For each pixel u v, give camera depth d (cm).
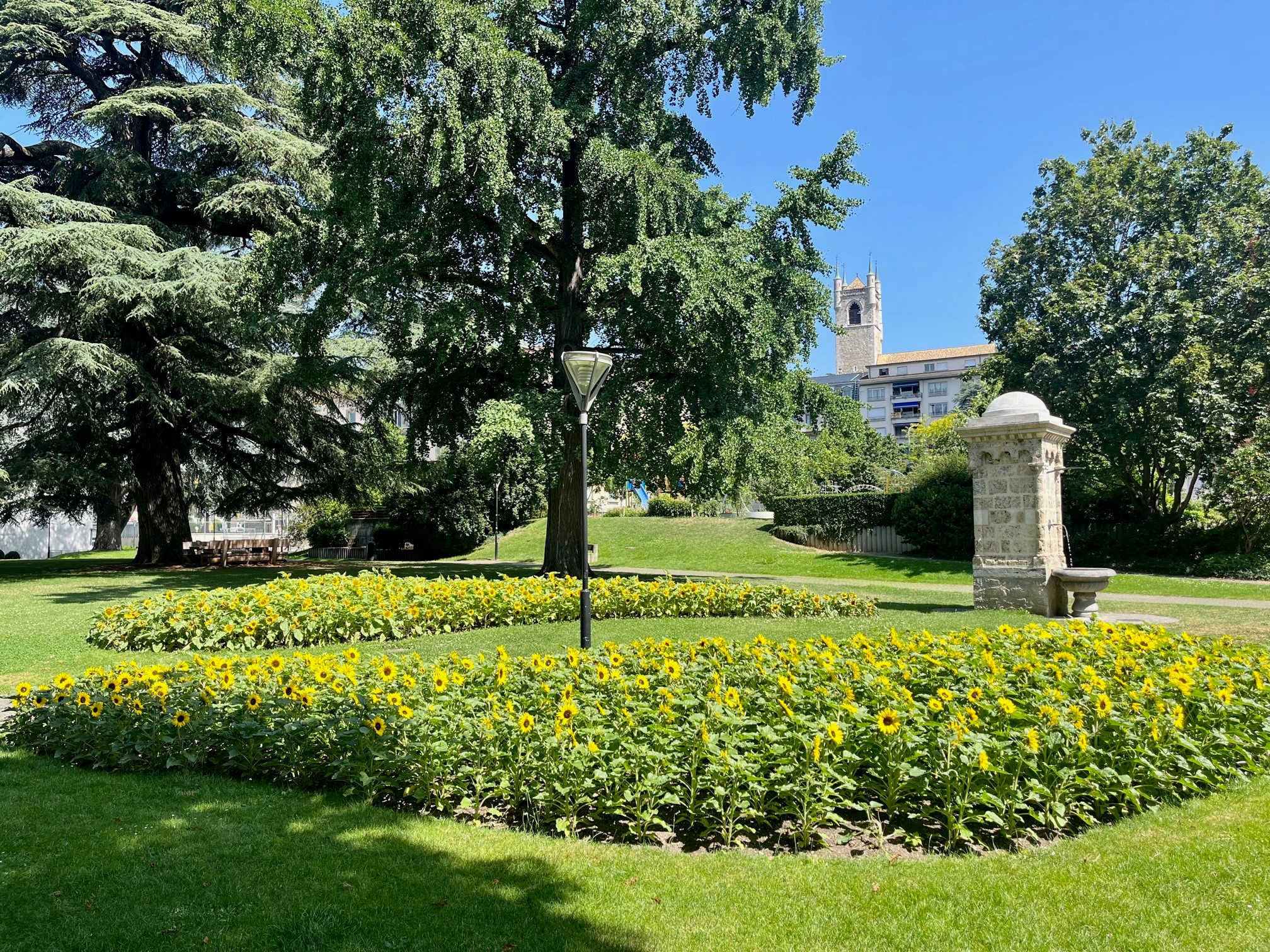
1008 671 600
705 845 422
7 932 317
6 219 2150
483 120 1420
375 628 1070
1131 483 2498
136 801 464
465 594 1214
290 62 1527
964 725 429
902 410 10094
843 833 430
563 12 1802
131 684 590
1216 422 2189
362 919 327
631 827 421
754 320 1572
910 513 2636
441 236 1791
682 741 441
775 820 429
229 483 2780
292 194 2239
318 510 3422
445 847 402
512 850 399
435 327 1608
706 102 1950
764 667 575
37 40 2208
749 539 3031
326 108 1559
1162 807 452
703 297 1489
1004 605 1314
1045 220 2741
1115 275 2519
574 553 1928
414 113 1408
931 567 2358
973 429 1339
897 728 428
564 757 430
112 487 2288
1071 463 2516
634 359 1892
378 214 1590
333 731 486
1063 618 1259
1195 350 2219
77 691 590
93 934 316
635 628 1152
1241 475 2114
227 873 369
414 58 1402
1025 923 320
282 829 423
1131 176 2627
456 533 3155
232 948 306
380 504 3366
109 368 1961
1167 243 2464
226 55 1532
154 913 333
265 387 2130
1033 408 1302
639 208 1580
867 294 11212
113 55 2498
